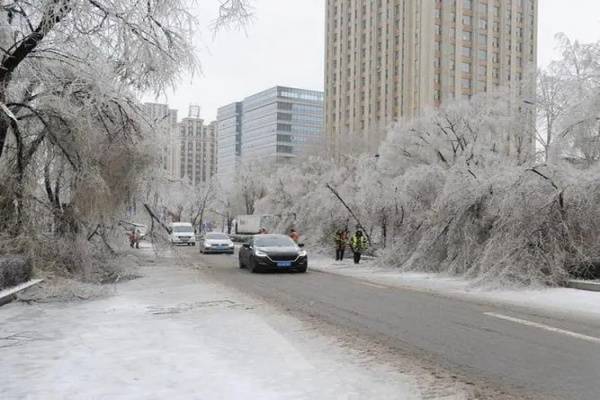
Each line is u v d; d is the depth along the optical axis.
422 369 6.52
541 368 6.59
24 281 12.73
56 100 14.52
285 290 14.95
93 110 15.27
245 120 97.38
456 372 6.41
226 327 8.97
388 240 26.98
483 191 18.66
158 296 13.27
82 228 17.16
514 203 16.55
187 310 10.95
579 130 18.77
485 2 94.31
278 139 103.88
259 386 5.61
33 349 7.14
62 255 15.68
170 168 24.11
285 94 106.31
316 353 7.29
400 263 22.52
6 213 14.48
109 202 17.56
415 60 93.88
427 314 10.77
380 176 27.50
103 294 13.02
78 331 8.41
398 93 98.62
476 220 19.00
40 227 15.54
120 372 6.05
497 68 95.12
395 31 100.31
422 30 91.94
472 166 20.81
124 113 16.23
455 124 26.28
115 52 12.81
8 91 14.67
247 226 58.81
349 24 113.25
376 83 104.69
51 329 8.55
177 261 26.06
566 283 15.38
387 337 8.45
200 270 21.80
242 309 11.19
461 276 18.47
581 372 6.41
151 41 12.65
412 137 27.92
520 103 26.08
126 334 8.23
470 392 5.63
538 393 5.62
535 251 15.77
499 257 16.22
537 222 16.05
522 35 98.44
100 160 17.00
